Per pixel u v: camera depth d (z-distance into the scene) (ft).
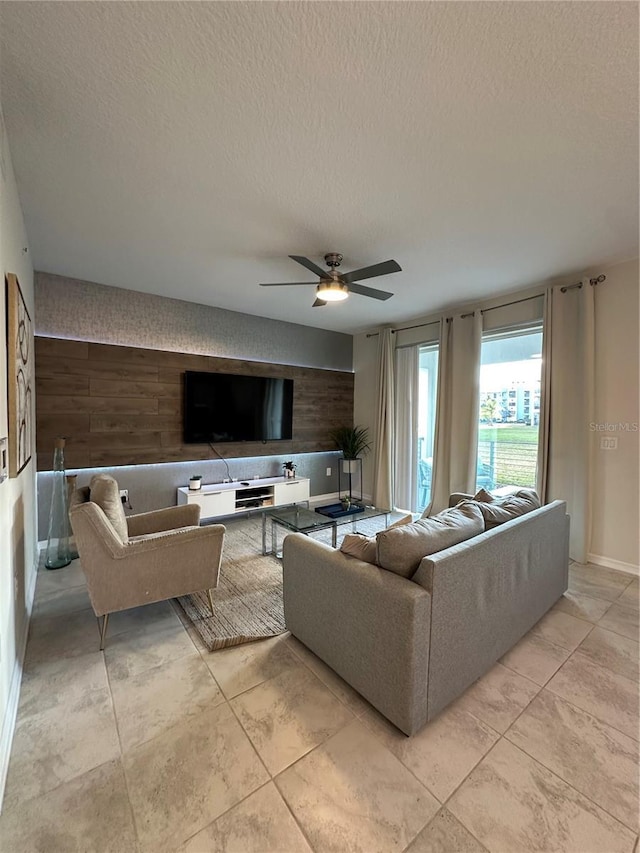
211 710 5.32
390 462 16.81
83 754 4.64
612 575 9.89
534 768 4.47
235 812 3.97
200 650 6.67
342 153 5.96
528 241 8.89
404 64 4.39
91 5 3.76
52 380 11.34
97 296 12.11
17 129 5.43
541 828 3.81
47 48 4.21
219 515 13.80
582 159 6.06
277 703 5.45
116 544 6.63
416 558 5.28
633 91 4.71
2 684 4.58
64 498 10.16
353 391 19.20
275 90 4.75
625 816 3.92
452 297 12.94
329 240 8.90
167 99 4.91
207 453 14.51
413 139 5.64
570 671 6.17
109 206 7.52
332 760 4.55
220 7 3.79
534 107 4.99
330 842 3.70
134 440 12.80
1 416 5.03
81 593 8.68
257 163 6.22
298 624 6.68
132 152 5.96
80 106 5.02
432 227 8.27
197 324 14.17
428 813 3.96
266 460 16.44
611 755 4.65
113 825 3.84
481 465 13.89
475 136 5.55
